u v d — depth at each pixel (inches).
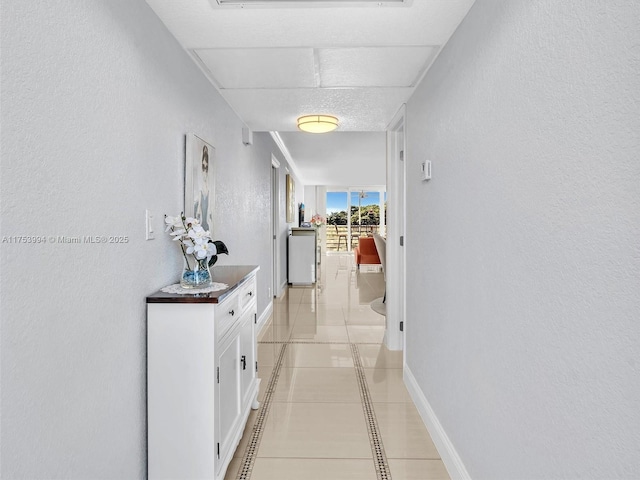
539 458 44.1
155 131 67.6
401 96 112.1
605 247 33.6
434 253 85.7
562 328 39.6
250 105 121.3
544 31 42.8
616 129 32.2
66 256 44.5
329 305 220.1
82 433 47.4
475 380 62.2
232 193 123.6
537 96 44.1
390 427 90.0
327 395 106.6
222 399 67.7
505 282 51.9
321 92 109.3
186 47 80.7
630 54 30.7
